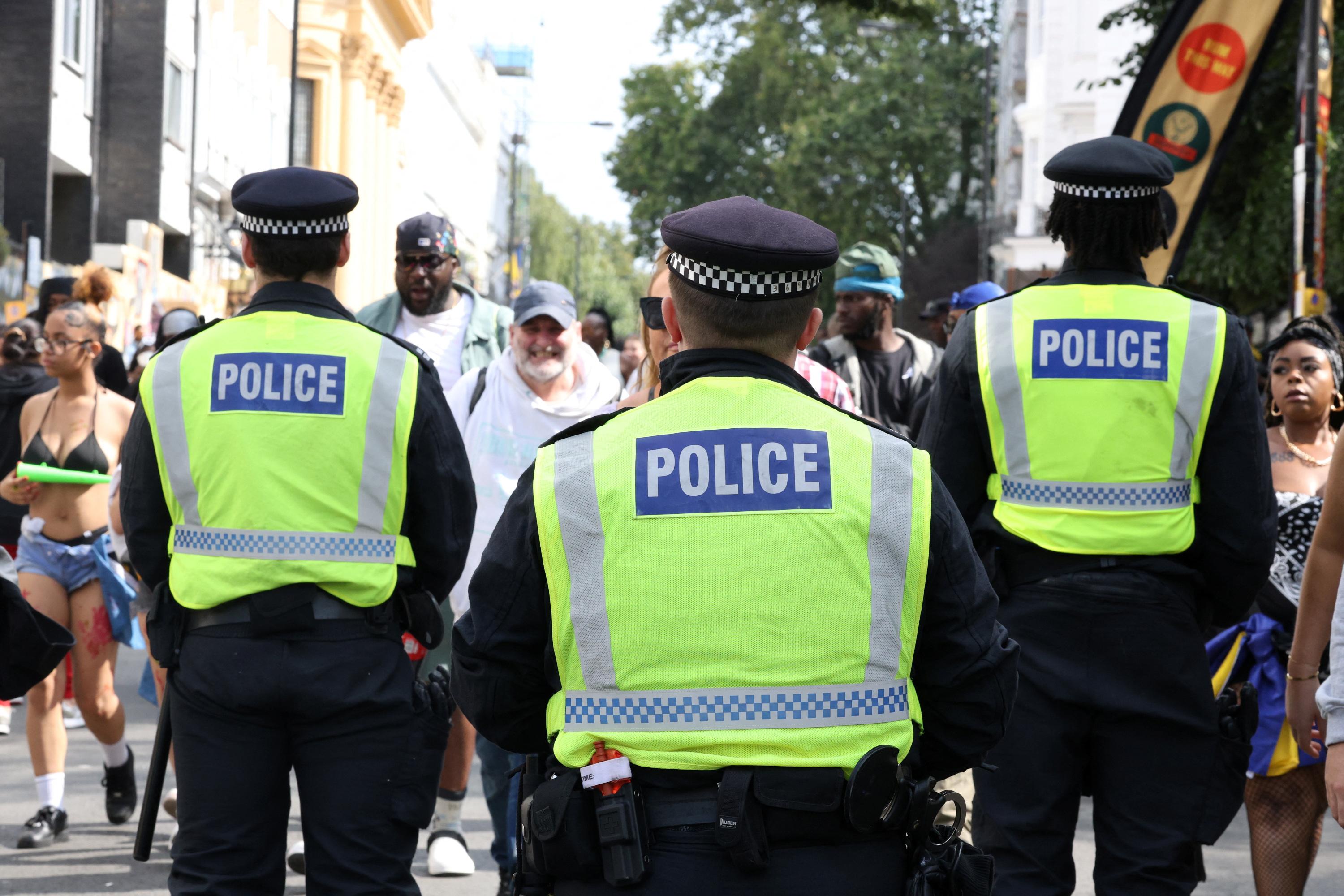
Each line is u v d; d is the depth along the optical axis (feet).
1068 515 13.64
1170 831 13.43
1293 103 59.31
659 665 9.04
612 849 9.01
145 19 110.22
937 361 27.37
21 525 29.50
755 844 8.88
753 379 9.54
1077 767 13.76
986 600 9.61
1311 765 16.70
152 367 14.07
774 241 9.41
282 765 13.75
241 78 139.44
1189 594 13.84
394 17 183.42
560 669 9.35
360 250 170.81
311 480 13.70
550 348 20.68
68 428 24.59
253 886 13.58
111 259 101.50
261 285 14.43
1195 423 13.57
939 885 9.43
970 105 186.80
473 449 20.94
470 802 27.09
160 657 13.82
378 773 13.66
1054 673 13.55
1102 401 13.64
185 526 13.85
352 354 13.99
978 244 151.02
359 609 13.80
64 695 23.76
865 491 9.27
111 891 20.89
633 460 9.30
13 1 94.99
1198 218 33.12
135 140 110.42
